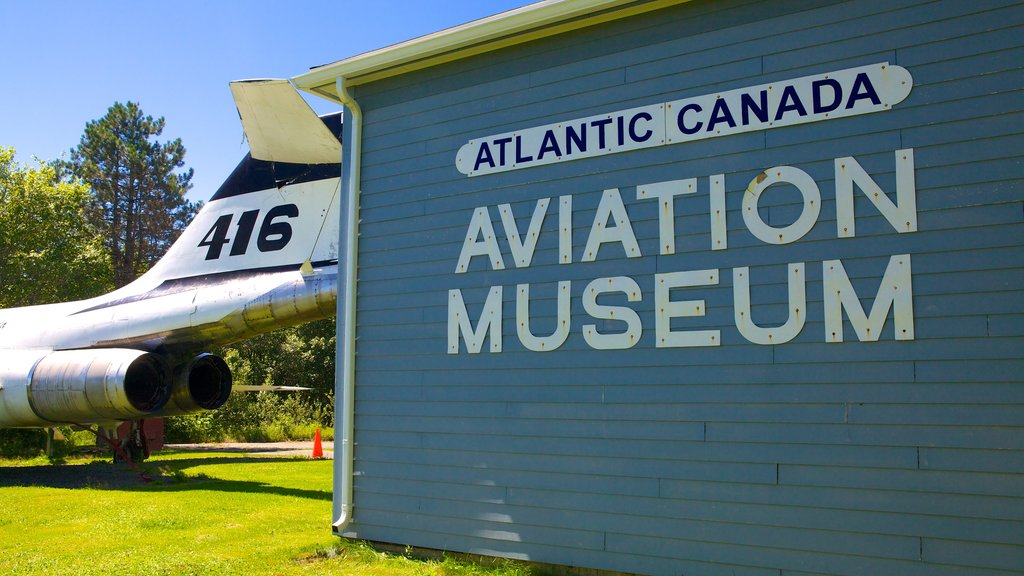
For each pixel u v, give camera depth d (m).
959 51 4.73
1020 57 4.57
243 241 11.80
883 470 4.62
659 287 5.49
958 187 4.64
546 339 5.91
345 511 6.70
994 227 4.52
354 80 7.16
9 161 28.62
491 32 6.17
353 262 6.98
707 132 5.47
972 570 4.34
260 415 26.05
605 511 5.49
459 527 6.12
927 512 4.48
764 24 5.36
